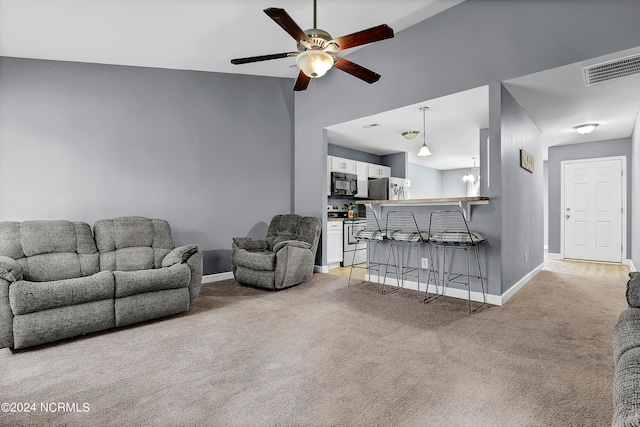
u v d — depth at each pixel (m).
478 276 3.37
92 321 2.47
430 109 4.00
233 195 4.57
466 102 3.72
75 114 3.46
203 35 3.33
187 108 4.20
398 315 2.93
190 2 2.75
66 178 3.40
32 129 3.24
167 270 2.85
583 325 2.65
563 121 4.59
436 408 1.56
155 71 3.97
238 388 1.76
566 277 4.54
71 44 3.13
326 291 3.80
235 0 2.80
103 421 1.49
